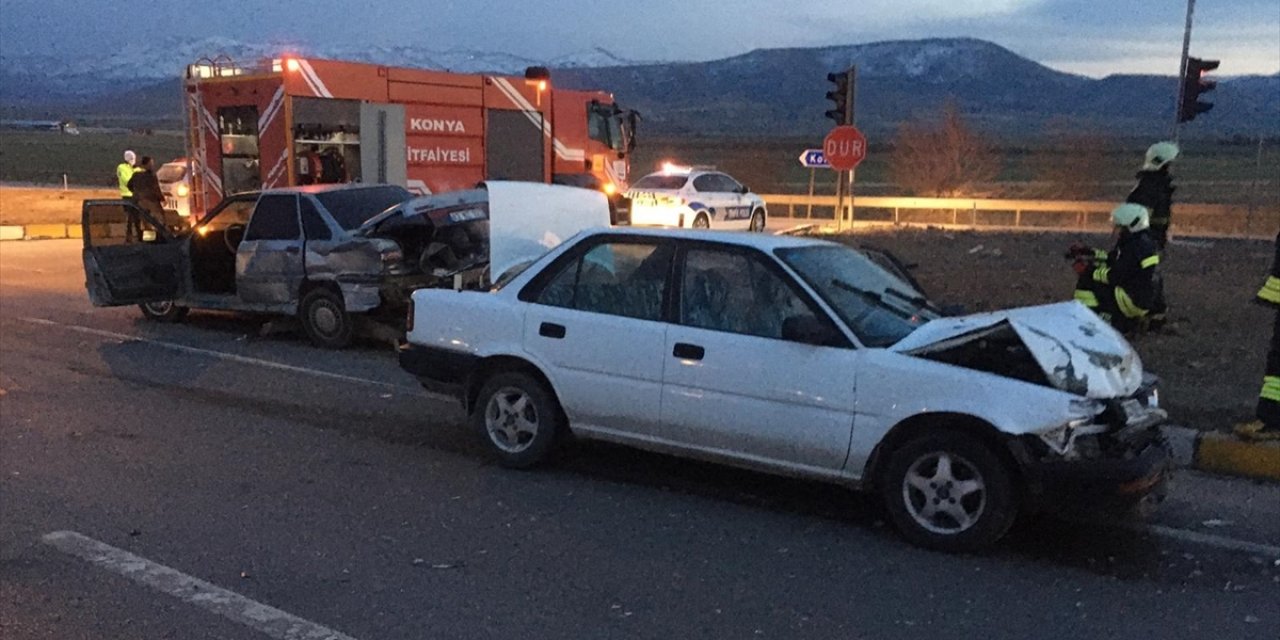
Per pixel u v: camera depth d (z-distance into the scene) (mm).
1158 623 4395
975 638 4223
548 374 6266
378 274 10164
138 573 4762
